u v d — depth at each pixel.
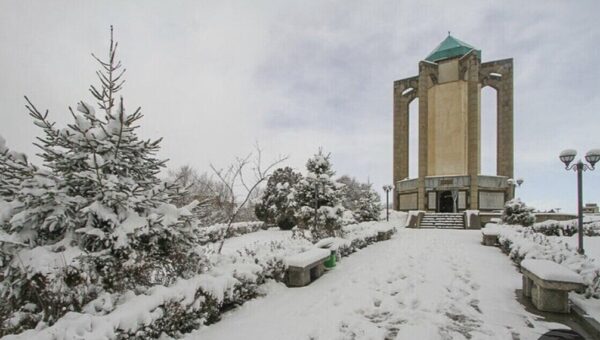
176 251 4.62
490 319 4.77
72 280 3.62
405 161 34.44
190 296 4.11
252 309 5.17
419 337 4.12
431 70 30.92
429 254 10.50
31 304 3.63
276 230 21.53
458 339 4.09
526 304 5.45
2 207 3.71
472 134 27.80
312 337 4.11
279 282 6.48
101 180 3.95
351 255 10.58
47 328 2.92
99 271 3.88
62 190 3.96
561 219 21.16
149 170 4.84
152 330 3.57
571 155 8.14
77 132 4.18
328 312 5.02
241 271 5.38
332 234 11.93
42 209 3.77
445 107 30.72
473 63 28.11
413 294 5.93
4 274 3.43
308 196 12.44
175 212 4.55
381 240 14.97
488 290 6.26
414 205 30.47
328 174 12.77
